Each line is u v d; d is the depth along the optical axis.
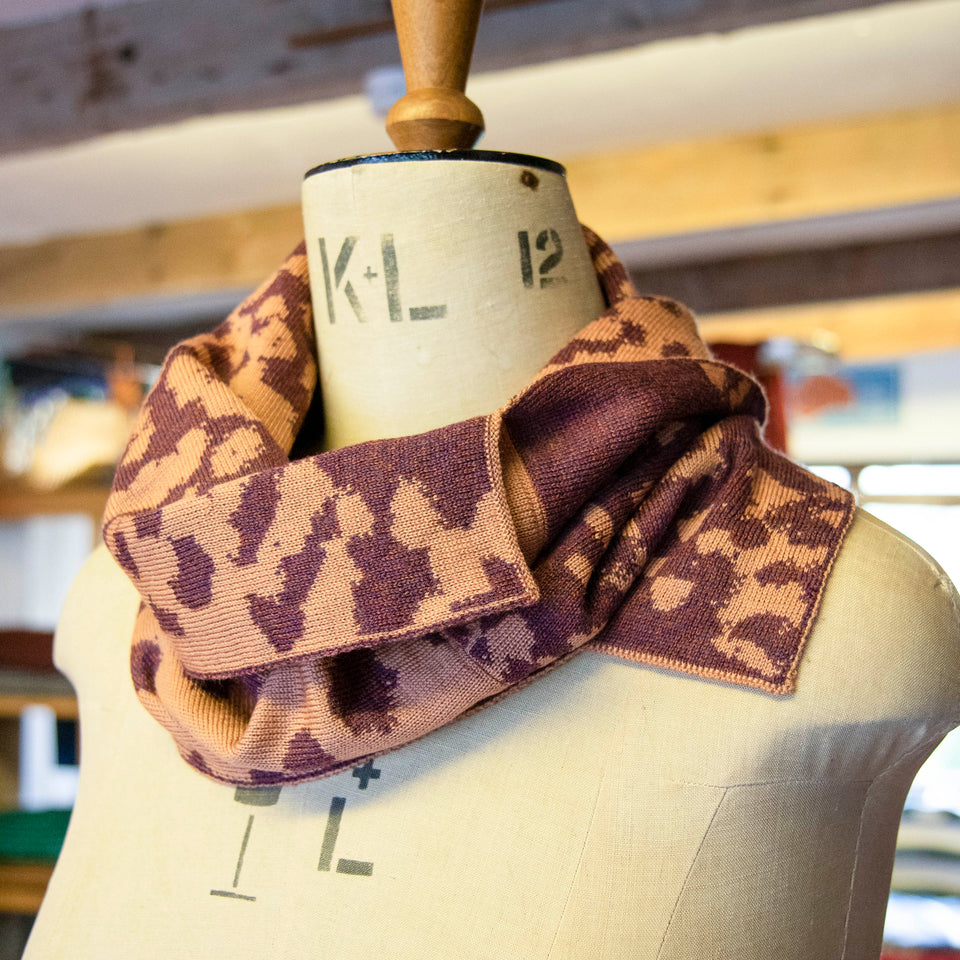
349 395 0.71
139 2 2.33
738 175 2.87
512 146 2.93
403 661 0.59
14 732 2.27
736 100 2.60
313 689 0.58
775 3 1.84
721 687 0.59
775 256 3.86
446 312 0.68
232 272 3.48
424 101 0.66
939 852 3.10
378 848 0.61
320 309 0.72
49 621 5.04
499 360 0.68
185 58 2.29
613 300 0.73
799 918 0.60
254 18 2.23
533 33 1.99
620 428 0.58
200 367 0.69
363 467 0.56
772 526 0.62
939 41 2.24
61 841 1.83
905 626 0.59
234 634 0.57
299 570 0.56
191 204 3.39
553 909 0.58
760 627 0.59
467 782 0.61
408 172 0.66
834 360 3.38
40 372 4.38
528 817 0.59
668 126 2.79
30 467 4.25
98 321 4.71
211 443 0.63
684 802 0.58
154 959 0.63
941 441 5.07
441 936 0.58
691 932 0.58
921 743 0.61
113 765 0.72
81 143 2.53
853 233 3.66
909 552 0.62
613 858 0.58
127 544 0.60
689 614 0.60
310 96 2.26
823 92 2.56
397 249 0.67
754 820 0.58
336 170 0.68
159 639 0.67
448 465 0.55
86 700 0.76
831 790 0.60
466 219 0.67
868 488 5.16
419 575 0.55
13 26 2.46
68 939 0.66
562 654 0.59
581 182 3.01
